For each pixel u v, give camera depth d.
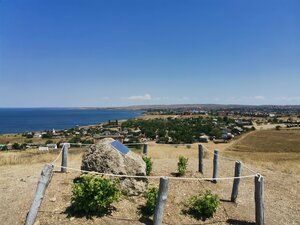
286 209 10.70
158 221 8.03
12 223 8.05
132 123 168.38
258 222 8.81
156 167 15.06
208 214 9.30
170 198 10.52
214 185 12.41
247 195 11.73
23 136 120.25
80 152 23.73
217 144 87.88
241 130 132.25
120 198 9.70
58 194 9.97
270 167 18.02
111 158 10.21
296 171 17.08
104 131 130.88
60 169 13.20
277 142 91.94
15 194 10.05
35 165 15.92
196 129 124.25
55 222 8.08
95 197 8.23
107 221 8.34
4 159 17.44
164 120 189.50
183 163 13.60
